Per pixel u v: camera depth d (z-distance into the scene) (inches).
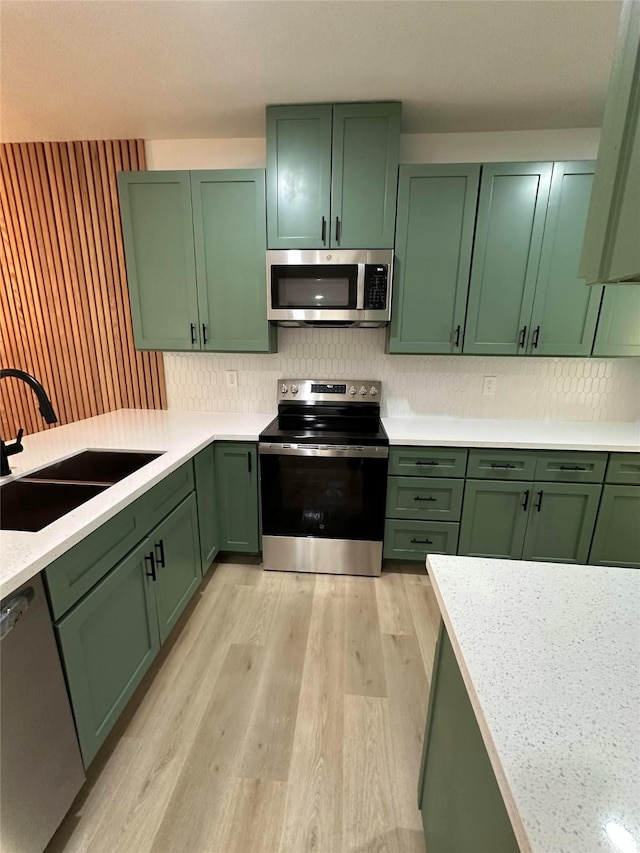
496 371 97.4
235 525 91.4
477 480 84.4
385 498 87.2
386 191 78.7
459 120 80.9
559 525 84.7
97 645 48.3
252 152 89.9
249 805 47.6
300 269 81.4
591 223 21.5
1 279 96.8
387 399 101.1
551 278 81.2
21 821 37.8
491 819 24.8
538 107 75.6
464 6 51.0
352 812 47.1
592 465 80.8
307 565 92.0
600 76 65.5
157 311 89.6
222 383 103.3
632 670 24.7
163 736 55.5
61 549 41.2
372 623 77.0
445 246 81.2
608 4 50.5
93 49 58.9
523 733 20.8
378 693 62.3
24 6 50.4
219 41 57.4
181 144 90.4
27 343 100.7
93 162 90.7
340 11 51.9
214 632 74.4
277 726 57.0
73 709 44.3
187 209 83.4
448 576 34.2
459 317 84.3
